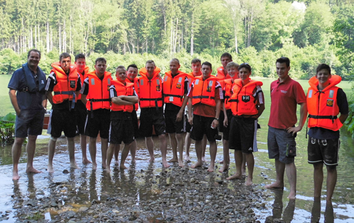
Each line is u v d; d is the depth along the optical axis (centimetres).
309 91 443
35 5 8988
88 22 8794
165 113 621
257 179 530
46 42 9044
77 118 609
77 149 734
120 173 554
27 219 375
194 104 577
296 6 8506
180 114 601
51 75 541
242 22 8312
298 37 8144
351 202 434
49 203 418
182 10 8075
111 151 556
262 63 6794
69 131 568
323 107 426
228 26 8062
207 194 459
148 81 603
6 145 765
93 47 8600
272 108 471
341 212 402
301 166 603
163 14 8050
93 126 564
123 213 392
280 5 8344
